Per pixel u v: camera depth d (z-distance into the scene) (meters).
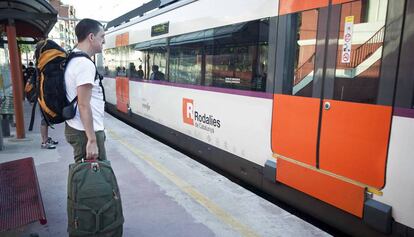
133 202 4.07
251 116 5.01
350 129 3.51
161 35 8.14
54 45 3.02
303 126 4.07
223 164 5.77
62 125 8.93
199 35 6.38
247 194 4.36
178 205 4.00
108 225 2.75
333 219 3.81
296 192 4.29
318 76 3.86
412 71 2.99
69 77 2.82
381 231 3.23
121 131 8.30
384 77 3.20
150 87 8.96
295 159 4.20
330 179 3.74
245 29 5.08
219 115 5.80
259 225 3.56
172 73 7.59
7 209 2.84
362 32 3.40
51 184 4.62
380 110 3.23
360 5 3.42
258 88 4.85
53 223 3.55
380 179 3.24
